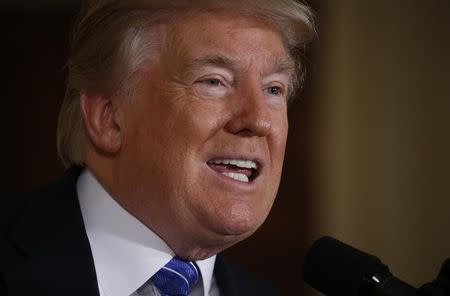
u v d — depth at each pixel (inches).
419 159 282.7
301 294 287.3
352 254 96.6
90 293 96.9
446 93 280.5
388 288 90.7
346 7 287.7
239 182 99.7
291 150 292.0
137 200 101.8
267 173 101.9
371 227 284.8
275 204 291.1
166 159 98.7
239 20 100.0
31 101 317.7
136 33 101.0
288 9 103.2
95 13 105.2
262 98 99.0
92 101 105.0
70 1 315.6
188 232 100.7
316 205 289.4
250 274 122.6
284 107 105.3
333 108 288.8
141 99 100.9
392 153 284.4
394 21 284.5
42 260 98.0
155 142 99.6
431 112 281.6
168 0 99.0
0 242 100.2
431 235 280.7
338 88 288.2
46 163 316.8
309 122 290.8
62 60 318.7
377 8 285.9
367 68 286.5
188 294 106.0
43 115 317.7
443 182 280.2
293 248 290.4
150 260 102.6
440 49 281.0
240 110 98.0
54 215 103.2
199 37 98.5
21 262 98.1
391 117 284.5
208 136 97.9
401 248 282.5
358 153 287.1
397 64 284.2
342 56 287.7
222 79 99.1
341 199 287.6
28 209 103.8
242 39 99.1
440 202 280.1
